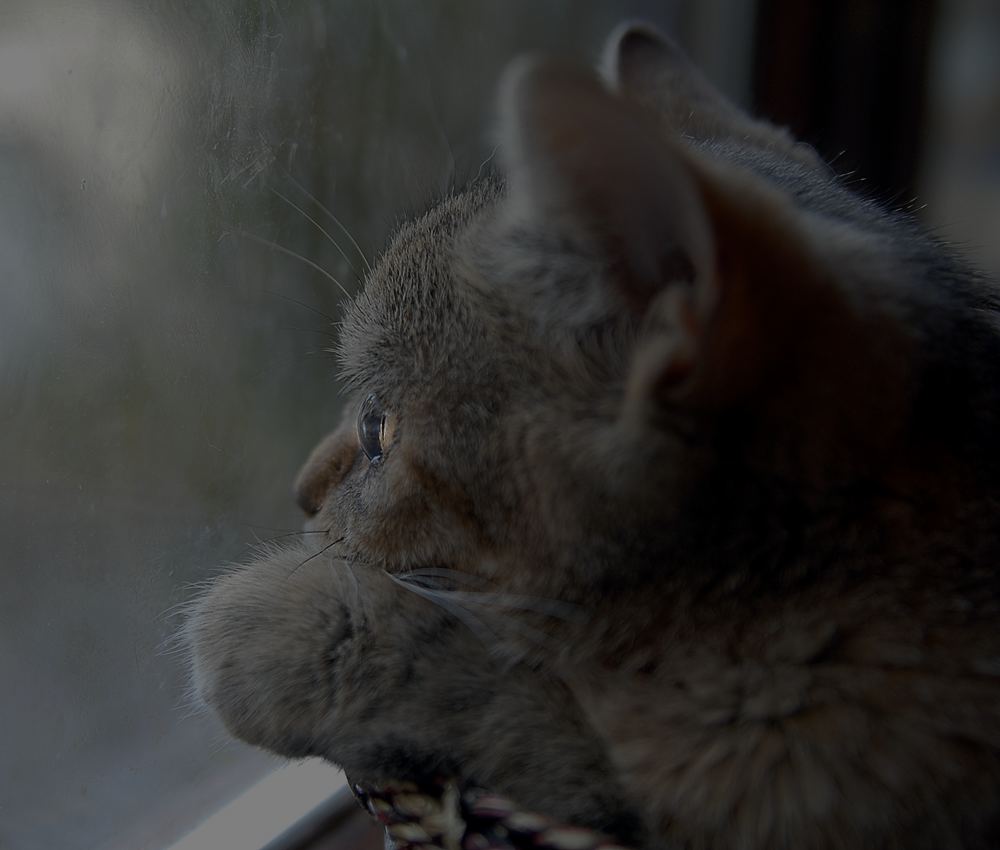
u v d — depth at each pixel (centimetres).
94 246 70
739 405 56
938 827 56
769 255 55
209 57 74
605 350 58
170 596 74
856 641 58
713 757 58
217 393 77
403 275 64
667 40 78
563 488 59
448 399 61
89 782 70
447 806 62
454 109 91
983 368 61
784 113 122
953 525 58
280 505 81
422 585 63
